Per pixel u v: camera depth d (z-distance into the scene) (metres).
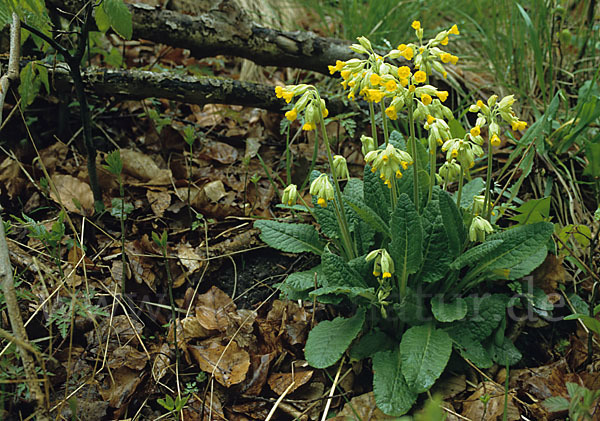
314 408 0.50
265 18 0.89
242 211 0.65
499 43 0.87
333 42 0.72
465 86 0.78
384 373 0.49
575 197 0.66
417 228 0.47
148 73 0.65
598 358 0.54
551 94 0.75
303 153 0.74
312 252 0.58
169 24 0.67
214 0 0.79
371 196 0.52
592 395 0.40
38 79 0.57
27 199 0.62
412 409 0.50
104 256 0.58
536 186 0.68
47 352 0.50
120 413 0.48
